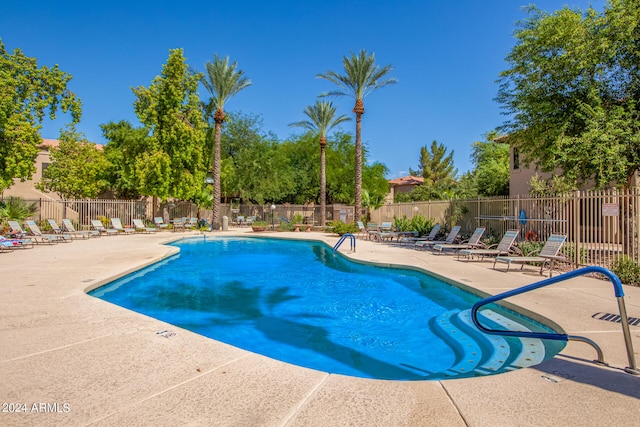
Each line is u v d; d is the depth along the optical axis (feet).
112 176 108.06
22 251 46.16
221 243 65.31
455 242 50.80
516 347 17.15
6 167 69.21
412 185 180.75
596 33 37.11
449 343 19.08
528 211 41.86
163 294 30.09
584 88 38.68
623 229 30.86
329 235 75.31
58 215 82.43
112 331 16.33
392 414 9.50
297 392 10.76
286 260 47.73
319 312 24.91
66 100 80.23
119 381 11.41
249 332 21.13
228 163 112.68
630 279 27.17
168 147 95.09
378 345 18.93
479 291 24.73
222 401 10.18
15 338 15.30
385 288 31.53
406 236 66.69
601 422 9.07
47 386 11.02
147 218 99.71
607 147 33.37
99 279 27.68
